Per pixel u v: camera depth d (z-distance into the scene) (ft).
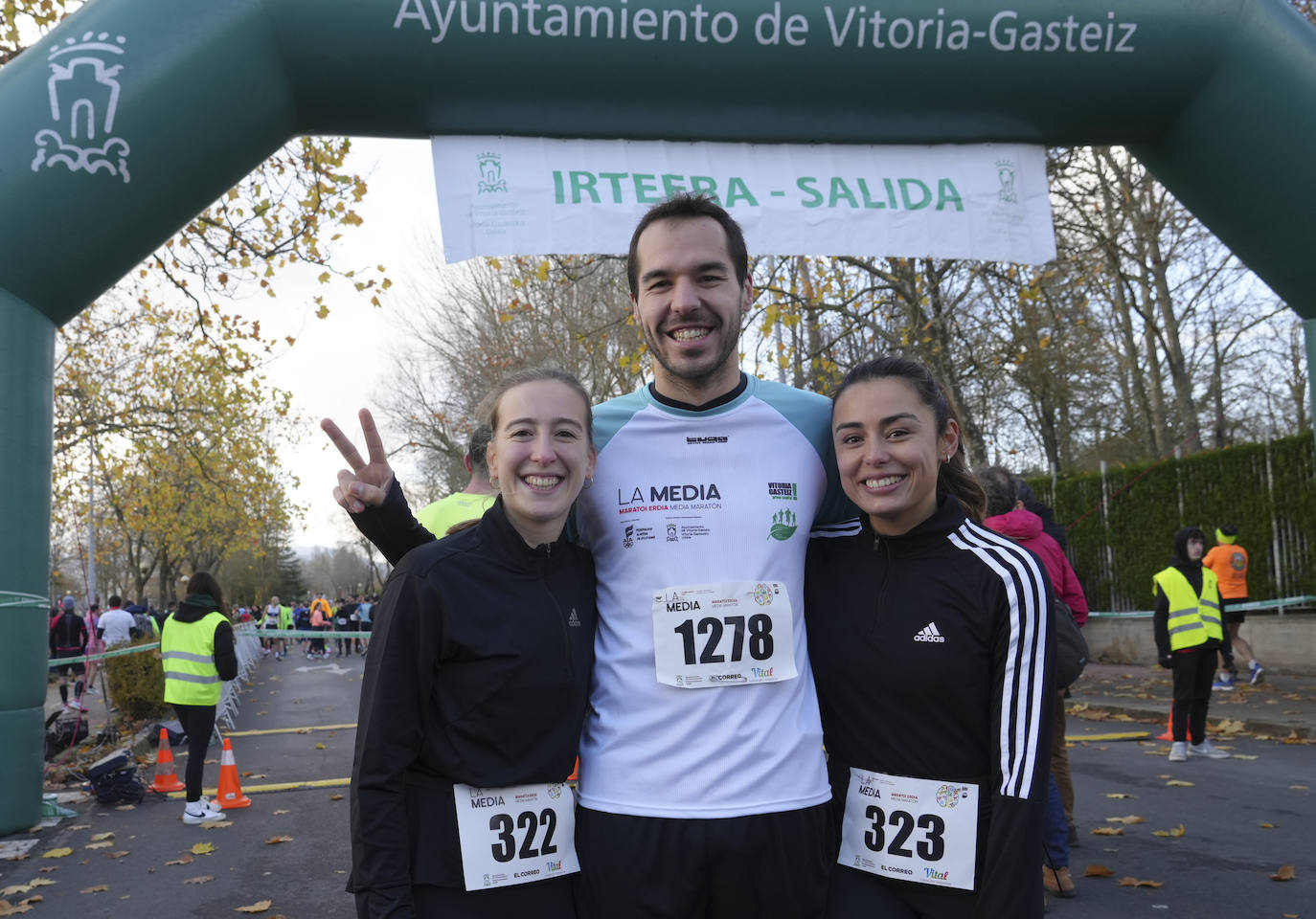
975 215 20.92
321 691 58.95
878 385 7.81
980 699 7.55
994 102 20.33
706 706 7.51
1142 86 20.15
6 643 18.92
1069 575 17.24
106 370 72.02
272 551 219.82
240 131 18.57
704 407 8.32
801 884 7.47
